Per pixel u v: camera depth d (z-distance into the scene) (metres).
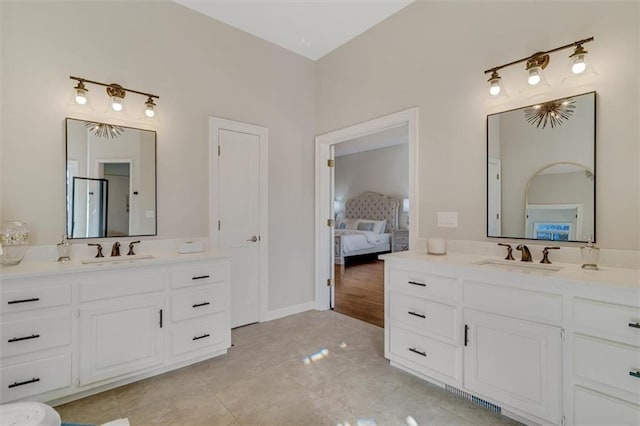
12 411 0.92
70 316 1.86
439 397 1.95
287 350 2.61
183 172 2.82
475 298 1.83
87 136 2.36
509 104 2.18
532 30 2.07
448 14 2.52
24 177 2.12
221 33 3.06
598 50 1.80
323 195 3.76
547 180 2.01
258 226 3.31
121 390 2.01
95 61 2.38
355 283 4.96
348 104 3.41
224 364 2.37
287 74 3.57
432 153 2.63
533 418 1.61
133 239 2.55
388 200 7.68
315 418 1.76
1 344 1.67
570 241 1.91
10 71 2.07
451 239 2.49
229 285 2.53
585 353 1.44
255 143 3.31
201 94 2.93
